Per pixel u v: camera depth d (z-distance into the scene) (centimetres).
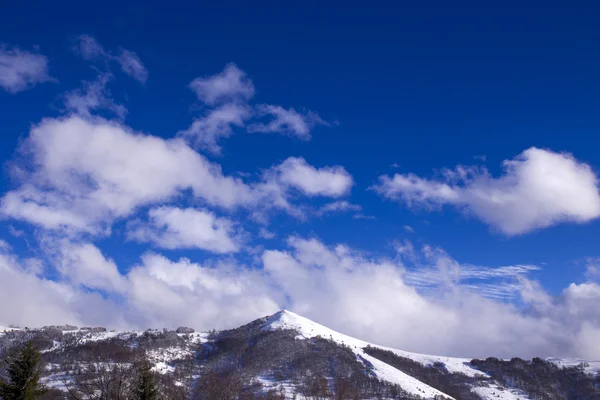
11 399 8625
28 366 8938
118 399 8556
